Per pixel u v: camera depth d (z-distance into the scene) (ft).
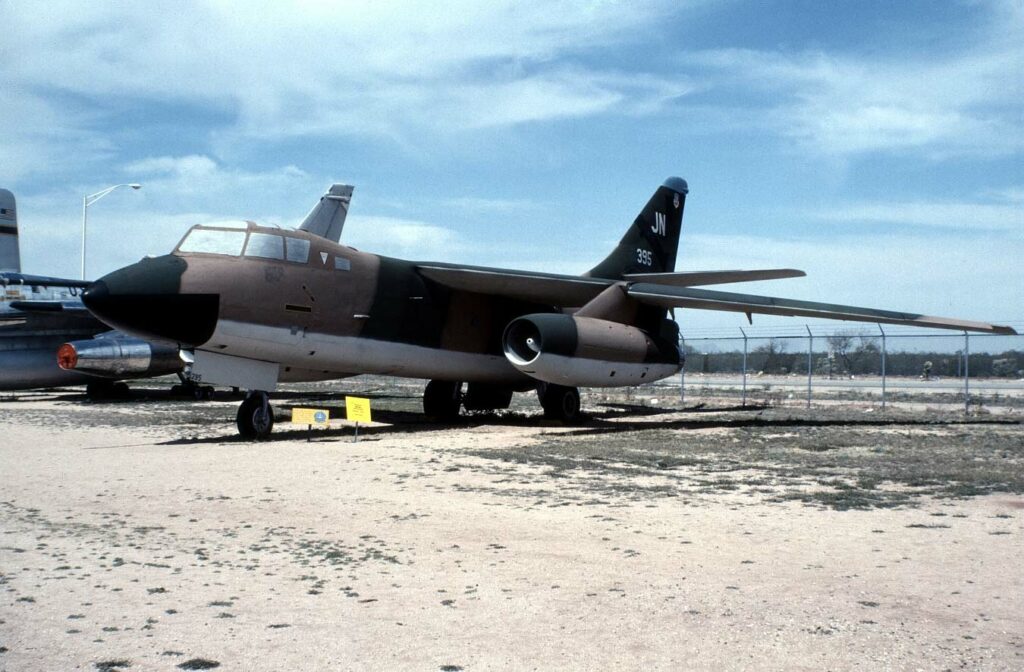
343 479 33.91
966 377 74.74
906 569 19.72
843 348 97.81
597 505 28.22
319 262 50.96
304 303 49.78
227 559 20.68
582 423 62.90
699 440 49.32
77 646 14.38
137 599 17.22
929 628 15.47
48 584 18.31
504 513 26.78
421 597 17.47
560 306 66.90
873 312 58.08
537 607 16.78
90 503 28.55
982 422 63.57
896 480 33.65
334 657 13.94
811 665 13.66
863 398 101.76
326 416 54.03
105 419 63.21
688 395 111.34
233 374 48.70
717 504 28.43
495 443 47.60
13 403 82.74
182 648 14.30
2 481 33.27
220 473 35.53
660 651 14.30
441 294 58.90
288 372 55.31
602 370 55.77
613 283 60.13
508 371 64.59
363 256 54.44
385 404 84.43
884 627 15.53
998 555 21.08
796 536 23.35
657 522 25.35
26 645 14.42
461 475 35.12
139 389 105.40
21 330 82.99
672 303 59.16
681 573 19.42
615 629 15.44
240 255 47.42
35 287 85.97
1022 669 13.44
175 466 37.60
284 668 13.43
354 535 23.52
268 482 33.09
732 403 92.38
